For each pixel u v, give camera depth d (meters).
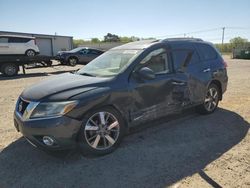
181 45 5.58
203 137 4.92
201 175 3.60
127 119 4.51
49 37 37.06
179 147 4.50
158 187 3.36
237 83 11.01
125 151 4.37
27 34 35.09
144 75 4.45
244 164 3.88
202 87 5.85
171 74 5.15
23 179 3.61
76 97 3.93
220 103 7.36
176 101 5.27
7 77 15.48
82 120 3.96
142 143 4.68
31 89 4.40
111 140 4.30
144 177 3.59
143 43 5.28
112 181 3.52
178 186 3.36
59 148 3.90
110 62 5.00
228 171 3.70
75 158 4.16
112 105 4.28
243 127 5.42
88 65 5.44
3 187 3.44
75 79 4.50
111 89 4.24
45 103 3.88
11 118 6.31
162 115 5.09
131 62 4.64
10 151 4.44
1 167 3.93
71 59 21.23
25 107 4.11
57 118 3.79
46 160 4.12
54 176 3.67
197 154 4.23
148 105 4.77
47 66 18.61
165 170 3.76
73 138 3.93
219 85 6.42
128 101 4.45
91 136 4.12
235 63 24.66
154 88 4.81
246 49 36.69
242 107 6.92
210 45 6.42
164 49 5.18
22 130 4.04
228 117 6.08
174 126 5.50
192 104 5.68
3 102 8.09
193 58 5.76
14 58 16.27
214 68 6.15
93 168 3.86
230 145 4.55
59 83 4.36
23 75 16.47
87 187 3.40
